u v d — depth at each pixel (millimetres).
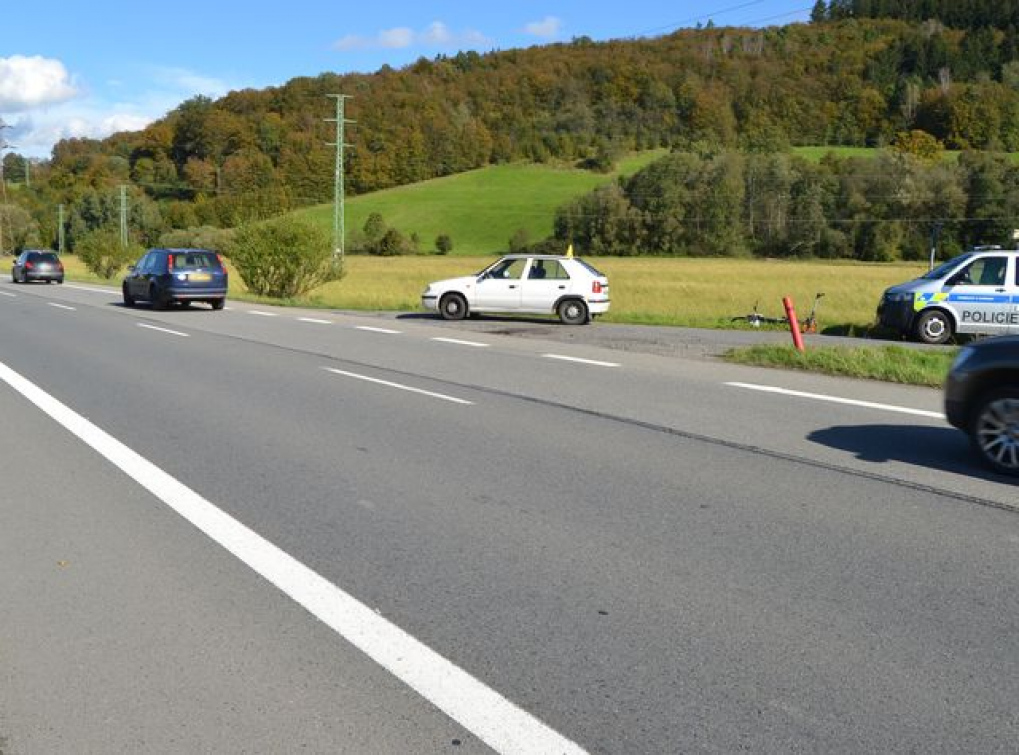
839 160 109125
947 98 119625
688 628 4250
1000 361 7195
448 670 3822
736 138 130125
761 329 21344
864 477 7105
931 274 19266
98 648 4012
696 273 56812
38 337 17516
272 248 31781
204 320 21906
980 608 4512
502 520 5910
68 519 5891
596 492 6609
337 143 55625
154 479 6906
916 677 3781
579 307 21953
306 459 7594
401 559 5168
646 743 3275
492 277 22328
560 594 4660
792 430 8969
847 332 20922
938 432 8906
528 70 148500
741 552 5316
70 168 129625
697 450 8031
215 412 9742
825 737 3322
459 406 10234
